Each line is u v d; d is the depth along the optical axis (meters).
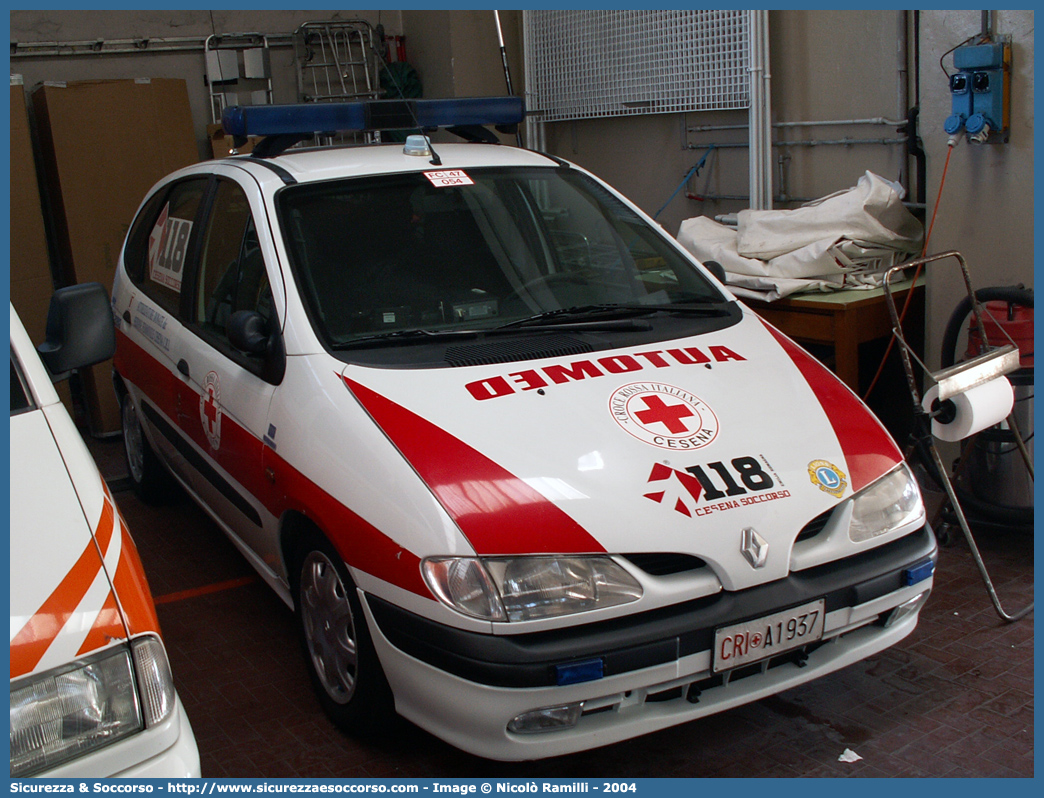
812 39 5.30
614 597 2.29
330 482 2.59
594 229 3.54
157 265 4.14
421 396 2.66
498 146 3.88
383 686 2.57
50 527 1.83
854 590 2.52
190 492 4.01
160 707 1.74
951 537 3.97
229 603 3.76
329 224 3.20
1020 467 3.84
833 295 4.42
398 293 3.08
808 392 2.91
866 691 2.98
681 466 2.49
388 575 2.38
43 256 5.73
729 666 2.38
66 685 1.64
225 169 3.68
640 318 3.20
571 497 2.37
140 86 5.88
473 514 2.33
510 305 3.17
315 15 7.50
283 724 2.92
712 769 2.63
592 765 2.67
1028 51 3.75
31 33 6.59
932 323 4.32
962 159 4.06
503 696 2.23
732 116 5.89
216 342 3.42
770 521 2.43
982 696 2.93
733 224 5.64
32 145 6.14
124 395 4.72
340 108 3.69
